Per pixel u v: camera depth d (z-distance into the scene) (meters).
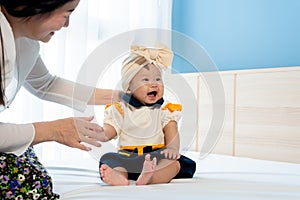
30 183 0.69
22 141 0.74
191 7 2.32
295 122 1.62
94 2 1.95
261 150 1.74
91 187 0.84
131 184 0.90
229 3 2.12
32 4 0.66
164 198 0.72
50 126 0.78
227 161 1.48
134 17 2.17
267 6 1.95
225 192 0.79
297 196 0.77
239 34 2.07
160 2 2.28
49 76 1.14
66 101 1.15
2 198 0.67
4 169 0.68
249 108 1.79
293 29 1.84
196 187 0.85
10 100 0.94
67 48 1.84
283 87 1.67
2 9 0.69
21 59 0.92
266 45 1.95
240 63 2.06
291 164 1.41
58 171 1.12
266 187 0.86
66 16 0.74
